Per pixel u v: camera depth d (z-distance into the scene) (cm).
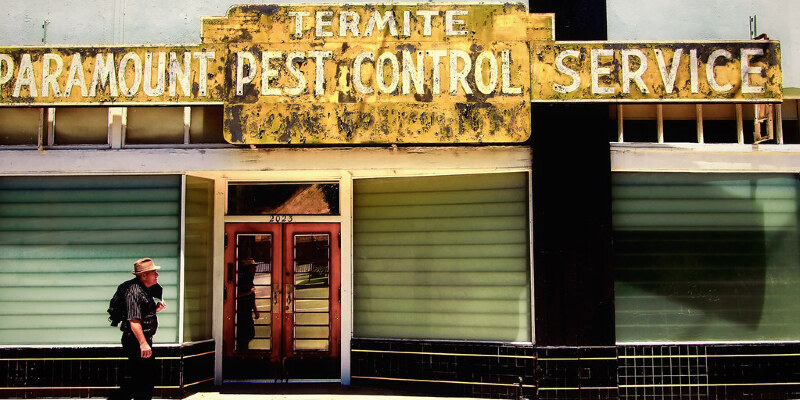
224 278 804
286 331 803
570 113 725
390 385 764
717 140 750
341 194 798
